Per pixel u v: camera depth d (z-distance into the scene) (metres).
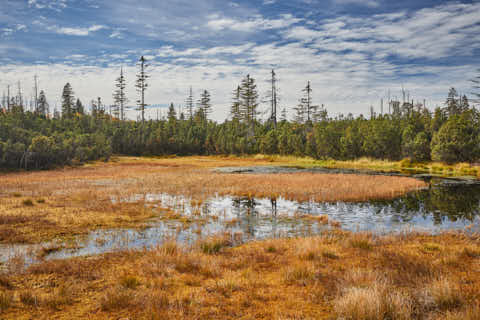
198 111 101.25
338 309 4.86
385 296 5.05
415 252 8.20
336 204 15.60
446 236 9.90
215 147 69.19
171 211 13.55
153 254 7.85
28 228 10.39
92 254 8.13
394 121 56.00
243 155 62.53
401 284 5.97
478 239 9.30
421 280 6.06
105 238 9.59
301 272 6.48
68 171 33.59
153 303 5.14
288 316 4.81
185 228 10.95
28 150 35.06
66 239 9.41
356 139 50.31
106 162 48.00
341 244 8.96
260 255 7.96
